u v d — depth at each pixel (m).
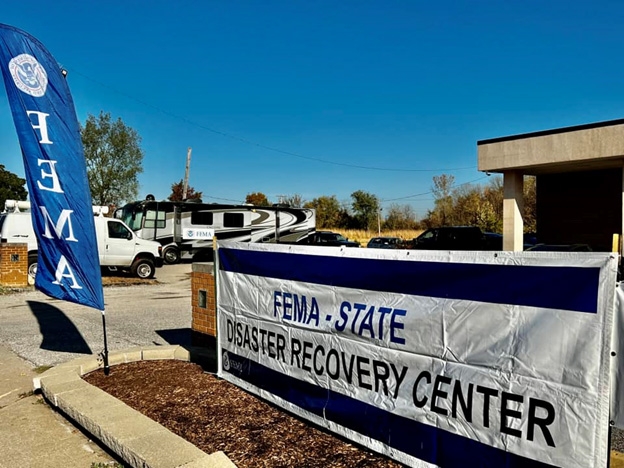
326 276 4.02
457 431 3.08
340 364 3.89
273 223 27.94
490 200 50.56
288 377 4.41
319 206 63.22
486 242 23.03
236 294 5.09
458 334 3.09
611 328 2.43
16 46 5.25
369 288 3.68
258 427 4.09
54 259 5.65
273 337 4.58
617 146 12.94
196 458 3.35
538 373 2.70
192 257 25.67
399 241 30.45
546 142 14.38
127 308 11.48
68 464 3.72
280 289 4.50
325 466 3.41
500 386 2.87
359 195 62.62
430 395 3.24
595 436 2.47
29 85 5.29
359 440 3.69
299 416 4.26
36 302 12.25
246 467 3.41
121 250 17.73
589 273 2.51
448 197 54.22
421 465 3.27
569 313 2.58
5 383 5.73
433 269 3.25
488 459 2.91
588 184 16.56
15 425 4.48
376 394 3.60
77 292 5.60
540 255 2.71
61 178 5.40
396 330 3.47
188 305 11.97
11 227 16.09
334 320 3.95
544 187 17.72
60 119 5.32
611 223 16.06
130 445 3.57
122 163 36.56
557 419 2.61
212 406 4.57
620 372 2.52
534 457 2.69
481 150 16.03
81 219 5.44
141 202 24.44
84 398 4.59
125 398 4.80
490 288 2.94
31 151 5.41
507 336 2.85
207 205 25.86
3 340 8.02
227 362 5.25
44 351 7.26
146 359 6.18
